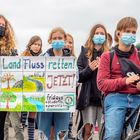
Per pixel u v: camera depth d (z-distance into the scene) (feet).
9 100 23.22
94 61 24.08
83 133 25.11
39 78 23.07
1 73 23.17
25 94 23.20
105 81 18.17
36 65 23.06
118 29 18.65
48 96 23.08
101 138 18.92
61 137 23.22
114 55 18.57
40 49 31.37
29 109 23.22
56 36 23.68
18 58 23.06
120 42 18.57
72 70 22.99
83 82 24.54
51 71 23.02
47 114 23.36
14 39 24.04
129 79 17.65
